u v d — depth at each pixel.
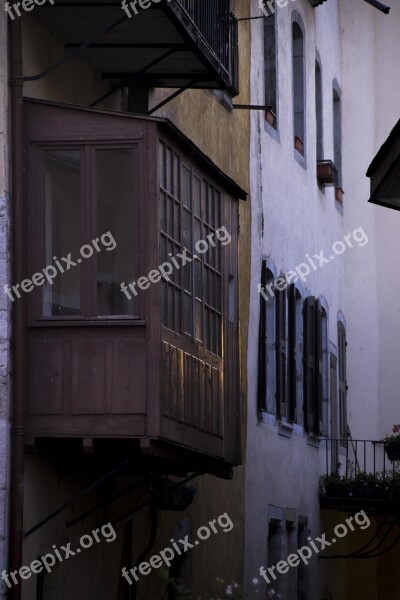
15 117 17.23
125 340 17.50
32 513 17.48
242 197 22.41
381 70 40.25
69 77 19.36
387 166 20.34
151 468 19.88
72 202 17.67
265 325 29.73
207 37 20.80
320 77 37.38
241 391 27.64
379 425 39.31
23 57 17.78
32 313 17.41
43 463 17.88
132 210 17.72
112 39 19.08
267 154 30.84
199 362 19.73
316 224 35.88
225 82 21.45
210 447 20.20
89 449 17.30
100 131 17.75
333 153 38.94
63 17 18.19
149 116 17.73
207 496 25.27
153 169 17.72
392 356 39.44
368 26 40.50
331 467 36.56
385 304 39.59
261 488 29.11
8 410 16.91
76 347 17.47
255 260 29.25
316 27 36.88
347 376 39.66
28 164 17.58
